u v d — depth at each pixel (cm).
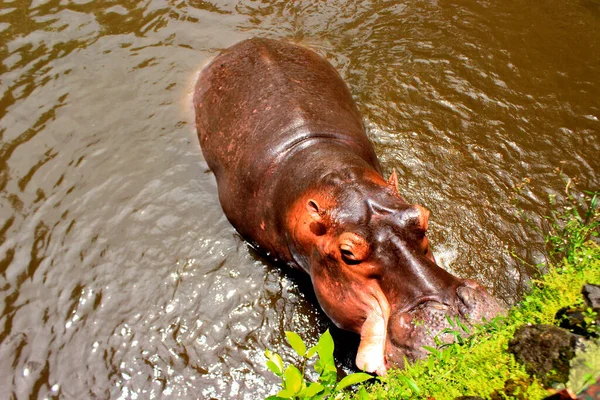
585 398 354
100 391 557
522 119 783
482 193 691
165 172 748
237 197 656
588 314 414
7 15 959
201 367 567
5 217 703
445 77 850
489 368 407
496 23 939
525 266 610
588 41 901
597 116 780
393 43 912
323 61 823
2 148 775
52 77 866
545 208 668
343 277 495
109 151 773
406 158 740
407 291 443
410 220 466
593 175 703
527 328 418
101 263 659
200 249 668
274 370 361
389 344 440
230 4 984
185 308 615
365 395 390
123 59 894
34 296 633
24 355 585
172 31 939
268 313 606
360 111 805
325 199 525
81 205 716
